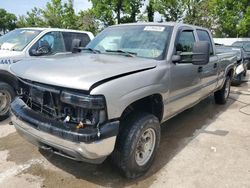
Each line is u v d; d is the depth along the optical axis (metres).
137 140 3.30
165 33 4.22
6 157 3.99
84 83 2.79
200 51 3.89
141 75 3.32
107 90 2.85
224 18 24.30
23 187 3.29
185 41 4.56
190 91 4.66
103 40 4.61
